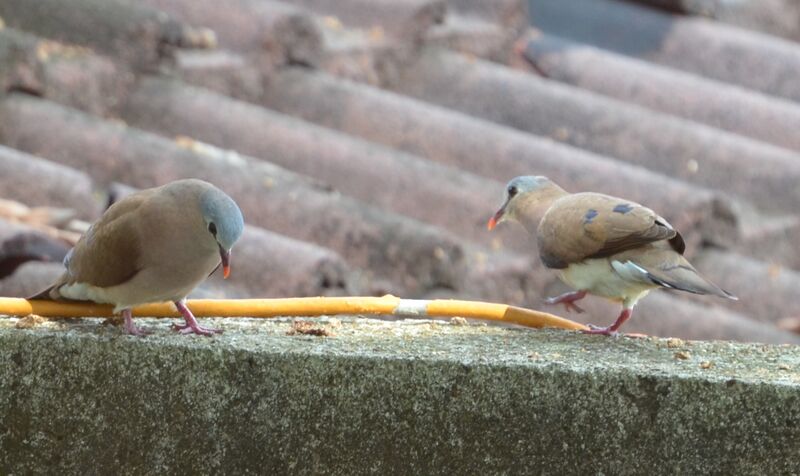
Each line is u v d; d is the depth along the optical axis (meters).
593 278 8.71
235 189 11.22
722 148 13.30
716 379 7.13
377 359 7.28
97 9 12.31
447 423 7.28
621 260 8.54
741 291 11.98
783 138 14.05
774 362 7.59
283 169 11.78
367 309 8.68
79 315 8.24
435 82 13.53
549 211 8.94
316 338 7.70
